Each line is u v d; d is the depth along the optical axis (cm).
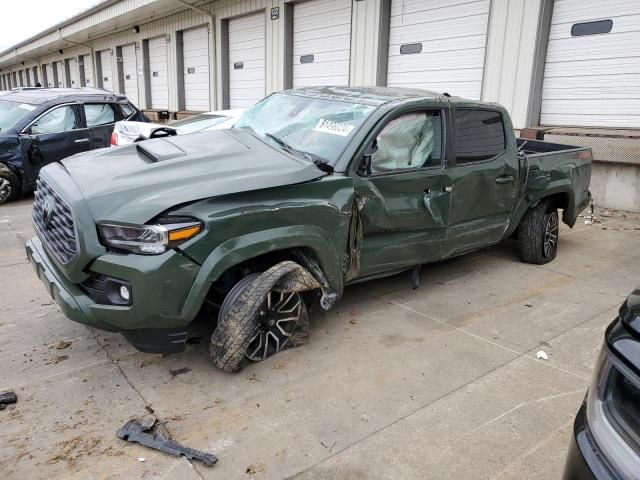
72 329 386
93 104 924
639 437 143
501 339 387
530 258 564
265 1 1450
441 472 250
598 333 400
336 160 369
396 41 1152
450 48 1049
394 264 419
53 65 3538
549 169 541
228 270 337
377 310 433
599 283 510
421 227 423
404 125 405
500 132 490
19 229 686
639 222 767
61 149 873
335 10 1265
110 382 318
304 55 1386
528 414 297
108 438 267
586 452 155
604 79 859
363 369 340
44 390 307
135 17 1975
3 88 5341
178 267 284
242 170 326
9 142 820
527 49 916
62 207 308
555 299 466
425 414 294
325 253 344
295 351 360
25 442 262
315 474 247
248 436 272
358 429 280
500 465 256
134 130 759
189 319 298
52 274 319
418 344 376
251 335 317
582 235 699
